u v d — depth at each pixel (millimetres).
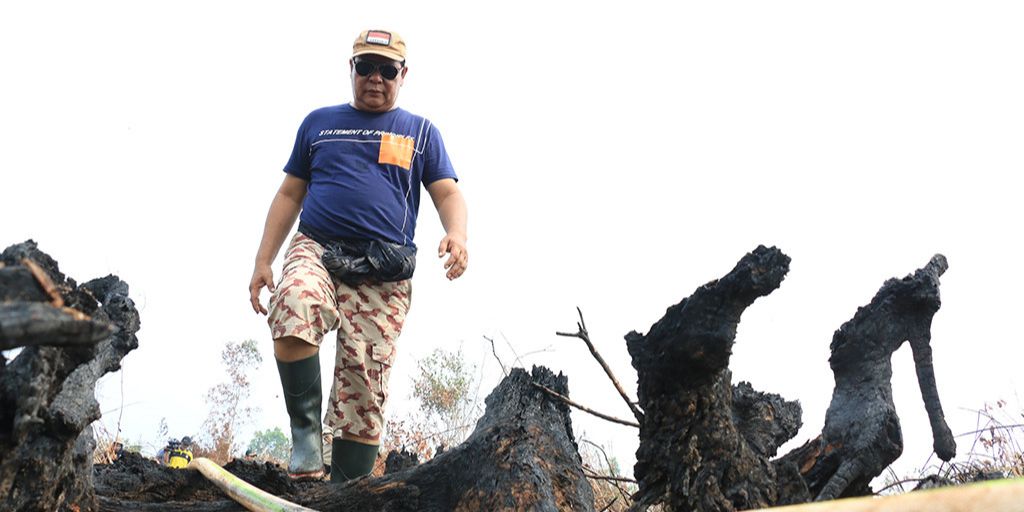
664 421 2920
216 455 9086
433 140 5492
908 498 1166
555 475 3420
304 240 5203
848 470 3137
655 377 2896
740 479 2912
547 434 3568
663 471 2934
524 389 3801
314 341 4859
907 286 3221
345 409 5164
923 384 3246
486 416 3787
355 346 5121
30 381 2082
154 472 4059
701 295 2766
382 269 5121
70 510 2939
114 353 2896
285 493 3920
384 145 5316
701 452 2902
